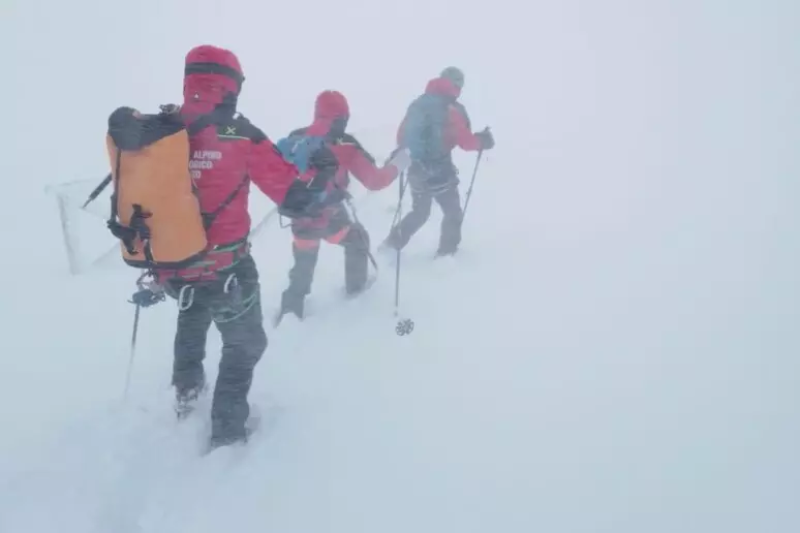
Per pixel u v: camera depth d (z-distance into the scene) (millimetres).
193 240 2479
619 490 2516
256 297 2797
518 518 2381
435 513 2414
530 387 3289
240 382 2797
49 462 2760
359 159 4059
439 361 3604
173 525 2381
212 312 2729
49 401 3314
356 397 3244
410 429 2947
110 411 3164
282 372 3537
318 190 3305
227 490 2555
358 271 4660
